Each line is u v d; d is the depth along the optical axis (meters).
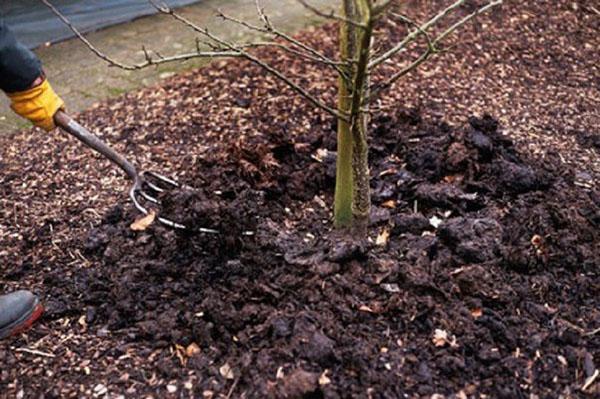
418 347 1.81
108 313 1.98
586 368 1.77
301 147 2.65
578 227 2.16
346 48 1.90
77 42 3.91
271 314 1.88
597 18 4.08
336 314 1.88
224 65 3.46
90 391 1.75
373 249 2.14
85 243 2.24
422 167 2.49
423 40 3.68
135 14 4.25
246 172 2.40
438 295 1.93
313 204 2.41
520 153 2.67
